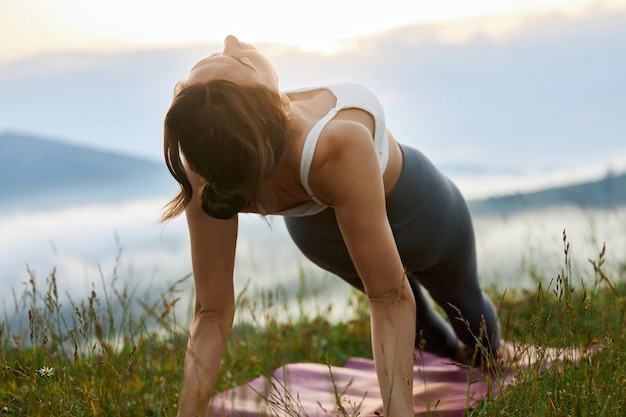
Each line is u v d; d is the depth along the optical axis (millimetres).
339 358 4590
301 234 3115
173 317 3434
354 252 2469
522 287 5336
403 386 2426
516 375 2646
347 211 2430
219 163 2125
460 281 3379
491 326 3537
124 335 3322
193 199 2516
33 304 3062
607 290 4625
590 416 2598
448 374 3781
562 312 2830
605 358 3076
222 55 2344
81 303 2959
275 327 4125
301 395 3578
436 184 3148
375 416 3164
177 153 2221
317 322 4895
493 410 2568
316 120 2525
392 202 3025
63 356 3207
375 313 2510
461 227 3244
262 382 3652
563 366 2730
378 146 2775
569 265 2602
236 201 2188
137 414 2943
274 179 2439
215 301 2645
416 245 3109
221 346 2639
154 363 3562
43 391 2908
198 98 2119
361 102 2729
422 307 3590
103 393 2859
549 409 2596
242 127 2109
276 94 2227
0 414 2865
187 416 2531
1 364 2914
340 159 2395
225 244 2574
